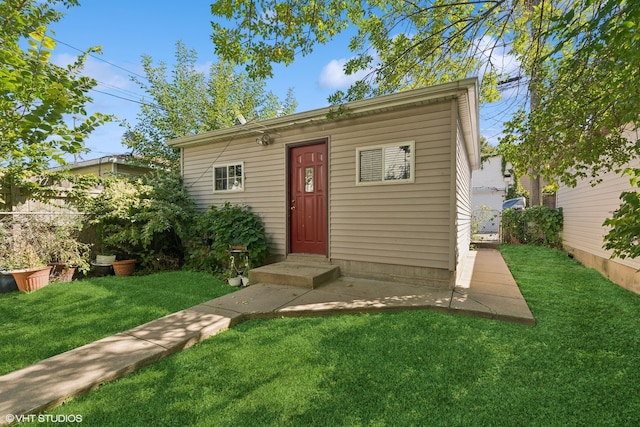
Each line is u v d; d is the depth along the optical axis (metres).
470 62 4.04
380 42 4.07
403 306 3.56
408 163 4.56
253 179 6.20
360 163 4.98
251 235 5.58
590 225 6.11
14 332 3.07
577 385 2.09
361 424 1.76
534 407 1.88
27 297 4.26
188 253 6.54
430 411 1.86
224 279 5.25
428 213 4.40
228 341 2.84
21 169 4.86
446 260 4.29
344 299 3.83
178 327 3.02
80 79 2.56
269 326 3.18
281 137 5.80
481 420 1.78
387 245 4.74
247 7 3.24
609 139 2.95
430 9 3.68
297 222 5.73
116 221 6.27
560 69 2.93
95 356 2.45
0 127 2.31
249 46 3.53
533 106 3.61
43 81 2.29
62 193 5.86
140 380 2.22
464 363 2.37
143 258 6.26
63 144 2.63
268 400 1.97
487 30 3.73
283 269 4.92
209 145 6.87
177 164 11.01
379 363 2.38
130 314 3.54
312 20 3.54
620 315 3.34
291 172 5.77
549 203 10.92
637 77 2.15
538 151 3.44
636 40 1.75
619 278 4.70
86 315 3.53
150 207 6.06
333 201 5.24
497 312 3.29
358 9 3.90
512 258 7.36
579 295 4.10
